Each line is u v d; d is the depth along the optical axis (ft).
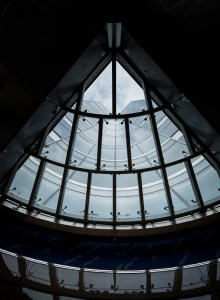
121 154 44.32
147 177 44.01
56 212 42.55
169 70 33.19
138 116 42.29
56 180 43.91
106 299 28.17
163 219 42.24
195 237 39.52
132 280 28.99
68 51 31.60
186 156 42.32
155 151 44.14
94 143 44.86
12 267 28.40
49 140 43.65
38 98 33.45
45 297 27.86
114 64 41.73
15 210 40.06
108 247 40.73
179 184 43.47
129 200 44.09
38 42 30.35
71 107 43.04
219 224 38.99
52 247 39.55
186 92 33.63
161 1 29.32
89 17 30.40
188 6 29.17
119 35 37.52
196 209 41.50
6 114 34.01
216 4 28.73
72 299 28.19
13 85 31.78
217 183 42.27
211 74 32.35
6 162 39.24
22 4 27.78
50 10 28.76
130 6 30.25
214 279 27.22
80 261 38.40
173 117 42.55
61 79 33.17
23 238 39.14
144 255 39.22
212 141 38.29
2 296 26.78
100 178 44.11
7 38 29.48
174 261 37.22
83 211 43.45
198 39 31.07
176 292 27.73
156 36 31.91
